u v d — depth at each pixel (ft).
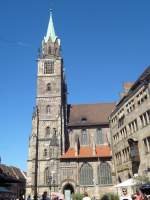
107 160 312.50
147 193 97.35
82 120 364.38
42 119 346.95
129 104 250.37
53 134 333.62
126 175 257.96
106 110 375.66
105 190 300.61
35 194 303.27
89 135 347.56
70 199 240.12
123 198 88.22
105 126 349.00
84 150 333.83
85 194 84.23
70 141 347.15
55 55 379.96
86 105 388.78
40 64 376.48
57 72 371.35
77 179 306.96
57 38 392.27
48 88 363.35
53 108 352.28
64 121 351.67
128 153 254.27
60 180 308.19
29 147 329.31
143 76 223.10
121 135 277.64
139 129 225.97
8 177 106.93
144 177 184.03
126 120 257.55
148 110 208.54
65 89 396.98
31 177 314.35
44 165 323.37
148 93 207.82
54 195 122.62
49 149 325.62
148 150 209.87
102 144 341.21
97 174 308.19
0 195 141.59
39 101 356.18
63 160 315.99
